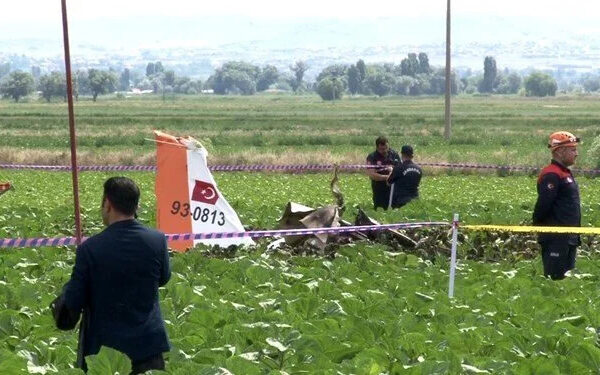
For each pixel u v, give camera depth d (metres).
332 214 33.69
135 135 157.62
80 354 15.19
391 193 43.62
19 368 15.25
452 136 146.00
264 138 145.88
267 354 16.72
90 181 71.94
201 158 33.34
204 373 14.87
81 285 14.81
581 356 16.83
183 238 28.25
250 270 25.48
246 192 62.38
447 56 129.62
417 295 22.05
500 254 34.34
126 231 15.09
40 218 40.69
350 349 16.95
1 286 22.28
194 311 19.12
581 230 27.23
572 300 22.91
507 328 18.94
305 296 21.64
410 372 15.47
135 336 14.88
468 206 46.00
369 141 138.00
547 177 27.89
